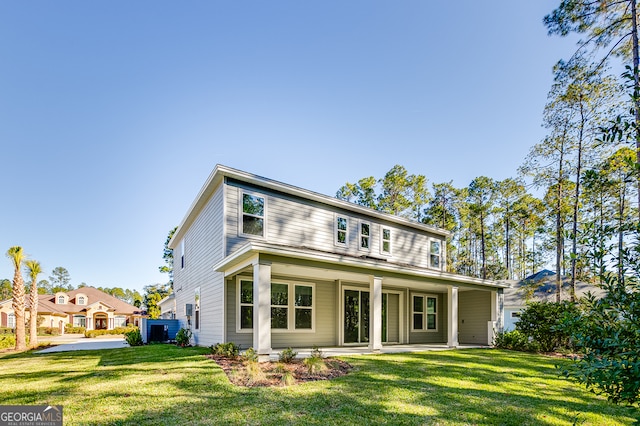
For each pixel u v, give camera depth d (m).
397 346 12.20
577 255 2.68
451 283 12.04
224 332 9.59
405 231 15.62
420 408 4.70
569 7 10.73
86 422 3.98
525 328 11.98
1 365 8.55
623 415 4.62
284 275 10.88
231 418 4.12
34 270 16.53
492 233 29.75
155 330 15.27
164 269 29.78
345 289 12.27
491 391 5.73
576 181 14.34
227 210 9.94
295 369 6.77
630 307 2.28
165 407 4.50
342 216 13.07
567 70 12.71
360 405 4.73
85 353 10.94
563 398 5.41
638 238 2.44
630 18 10.45
